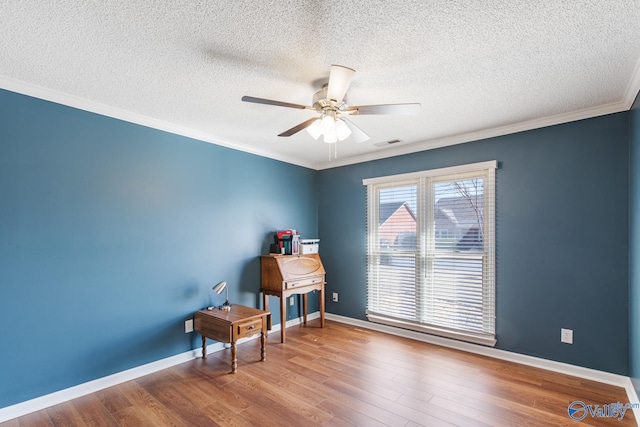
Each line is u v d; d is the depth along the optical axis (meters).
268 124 3.14
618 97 2.52
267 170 4.14
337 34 1.72
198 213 3.37
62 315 2.46
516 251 3.14
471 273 3.42
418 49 1.86
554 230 2.94
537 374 2.83
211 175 3.50
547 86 2.33
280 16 1.58
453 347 3.49
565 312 2.87
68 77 2.21
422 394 2.49
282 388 2.60
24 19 1.58
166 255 3.09
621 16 1.56
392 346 3.53
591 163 2.78
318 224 4.84
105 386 2.63
